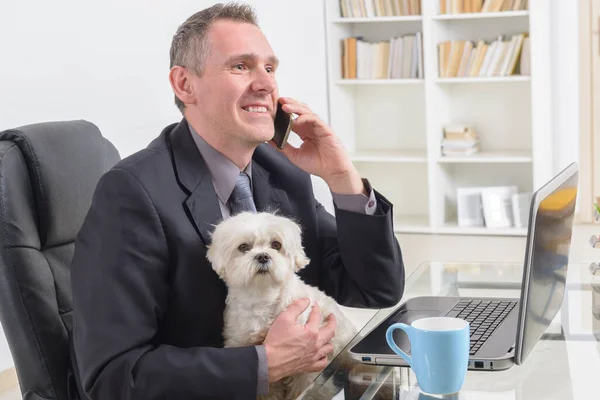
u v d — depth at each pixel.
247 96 1.52
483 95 5.45
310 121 1.60
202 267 1.48
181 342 1.50
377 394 1.24
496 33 5.30
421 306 1.68
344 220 1.64
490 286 1.84
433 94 5.22
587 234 5.00
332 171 1.63
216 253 1.45
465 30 5.38
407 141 5.72
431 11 5.14
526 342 1.31
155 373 1.32
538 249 1.29
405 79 5.29
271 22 4.55
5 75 2.97
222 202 1.60
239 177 1.61
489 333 1.46
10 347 1.50
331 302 1.58
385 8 5.34
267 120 1.54
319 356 1.41
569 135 5.33
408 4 5.29
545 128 5.13
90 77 3.41
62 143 1.60
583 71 5.22
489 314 1.59
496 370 1.32
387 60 5.40
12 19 3.01
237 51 1.50
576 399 1.19
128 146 3.65
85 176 1.63
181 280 1.47
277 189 1.68
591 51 5.19
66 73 3.27
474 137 5.39
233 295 1.48
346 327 1.55
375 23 5.59
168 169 1.51
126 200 1.43
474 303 1.68
